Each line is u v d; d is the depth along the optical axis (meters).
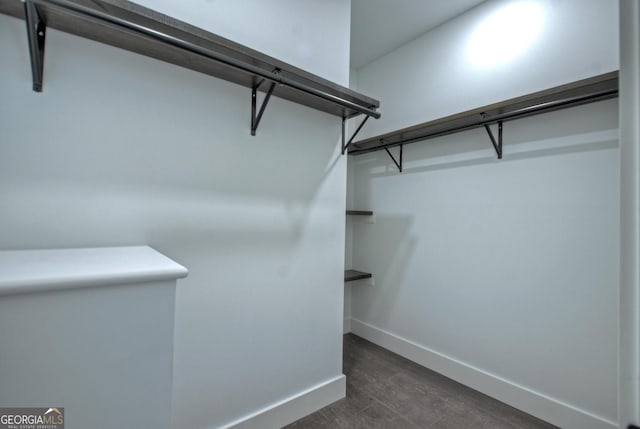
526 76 1.74
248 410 1.41
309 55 1.60
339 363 1.78
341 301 1.79
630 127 0.35
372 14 2.07
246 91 1.38
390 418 1.60
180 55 1.10
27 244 0.92
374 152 2.67
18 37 0.90
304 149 1.60
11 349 0.51
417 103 2.35
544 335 1.63
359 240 2.82
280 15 1.49
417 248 2.31
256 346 1.43
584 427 1.48
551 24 1.64
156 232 1.15
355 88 2.88
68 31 0.96
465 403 1.75
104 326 0.58
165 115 1.16
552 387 1.60
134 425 0.61
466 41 2.04
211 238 1.29
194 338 1.25
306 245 1.62
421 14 2.07
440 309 2.14
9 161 0.90
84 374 0.56
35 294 0.52
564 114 1.57
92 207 1.02
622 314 0.36
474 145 1.97
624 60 0.36
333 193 1.74
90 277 0.56
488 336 1.87
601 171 1.46
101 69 1.03
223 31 1.30
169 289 0.65
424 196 2.27
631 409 0.35
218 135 1.30
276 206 1.50
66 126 0.98
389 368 2.17
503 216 1.81
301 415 1.58
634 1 0.35
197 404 1.25
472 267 1.96
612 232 1.42
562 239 1.58
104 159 1.04
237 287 1.37
